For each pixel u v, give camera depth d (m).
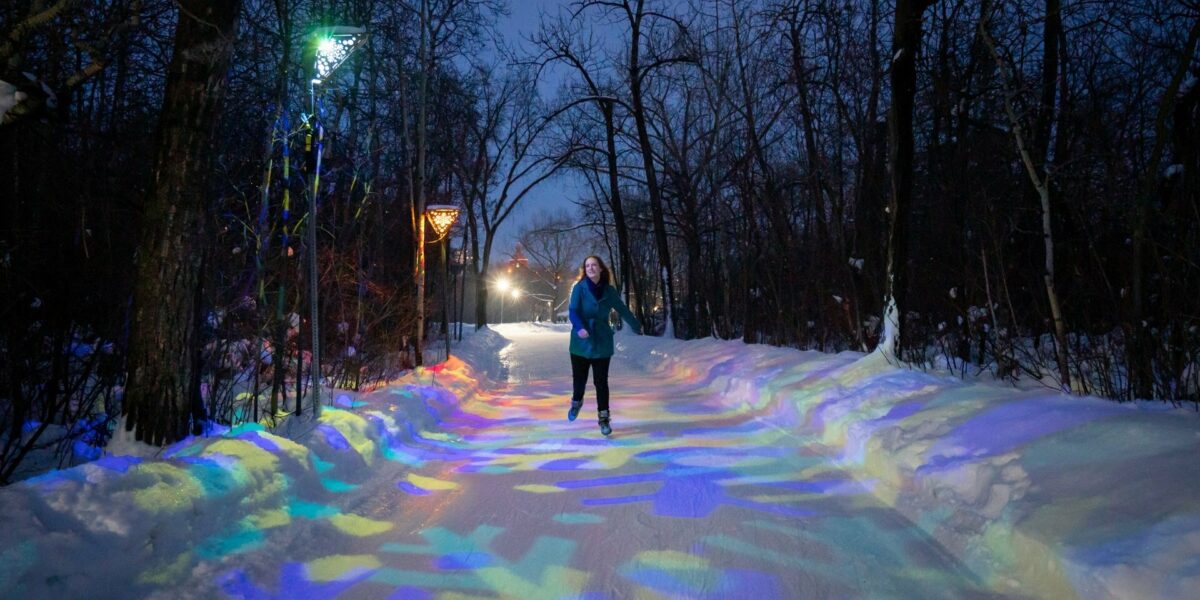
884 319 8.51
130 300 5.42
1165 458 3.44
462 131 27.92
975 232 8.91
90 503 3.22
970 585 3.25
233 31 4.69
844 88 13.73
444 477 5.69
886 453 5.16
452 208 13.29
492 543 4.01
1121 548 2.89
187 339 4.63
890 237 8.51
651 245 37.97
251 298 7.49
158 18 7.34
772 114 17.98
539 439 7.36
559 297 75.50
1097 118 7.94
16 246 4.84
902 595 3.16
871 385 7.08
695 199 23.89
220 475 4.00
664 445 6.74
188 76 4.55
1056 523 3.28
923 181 11.70
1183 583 2.52
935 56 10.30
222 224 7.89
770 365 10.39
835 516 4.34
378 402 7.77
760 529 4.14
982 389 5.79
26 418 5.10
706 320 23.33
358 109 14.83
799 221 16.45
